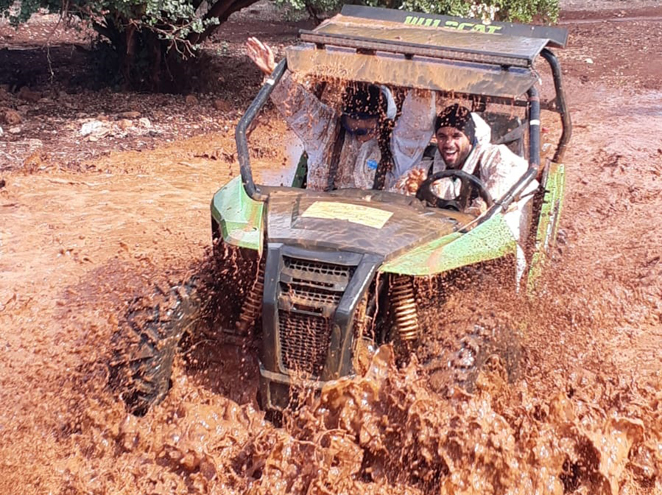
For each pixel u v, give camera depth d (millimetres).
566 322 5168
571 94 13688
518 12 12523
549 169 5301
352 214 4066
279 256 3727
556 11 13672
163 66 12727
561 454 3574
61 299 5719
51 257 6543
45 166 8906
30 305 5625
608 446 3629
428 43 4836
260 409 3787
